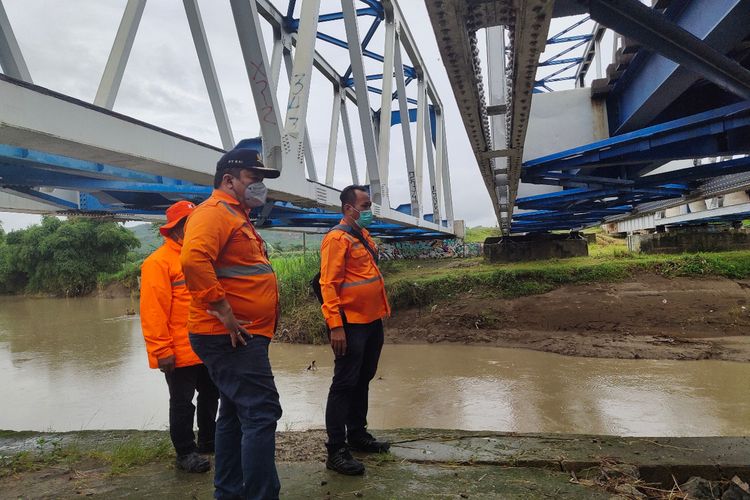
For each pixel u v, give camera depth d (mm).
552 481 3000
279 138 6680
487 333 13555
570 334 12727
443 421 7109
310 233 22625
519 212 21062
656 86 8430
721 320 12109
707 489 2945
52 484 3219
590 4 3949
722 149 9125
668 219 22438
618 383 8789
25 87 3449
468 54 3822
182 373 3455
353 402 3553
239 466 2576
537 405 7664
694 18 6145
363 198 3480
